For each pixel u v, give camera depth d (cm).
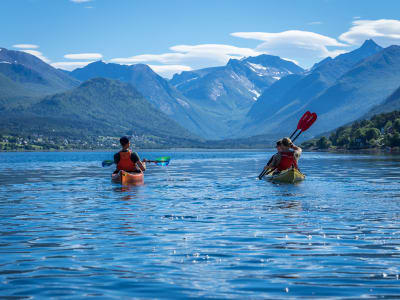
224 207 1281
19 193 1702
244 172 3128
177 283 603
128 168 2142
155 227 987
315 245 803
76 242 842
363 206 1259
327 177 2405
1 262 706
